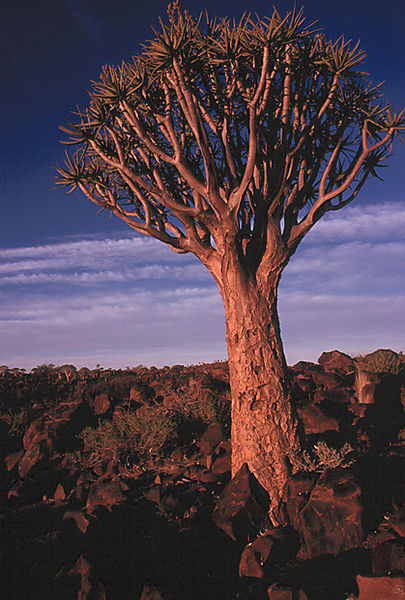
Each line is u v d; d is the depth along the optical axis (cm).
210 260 895
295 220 889
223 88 898
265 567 589
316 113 889
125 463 1000
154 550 653
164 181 952
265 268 848
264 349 829
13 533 741
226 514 703
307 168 909
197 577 570
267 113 881
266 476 787
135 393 1295
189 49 767
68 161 945
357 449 863
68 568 585
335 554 591
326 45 857
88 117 839
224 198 880
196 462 984
